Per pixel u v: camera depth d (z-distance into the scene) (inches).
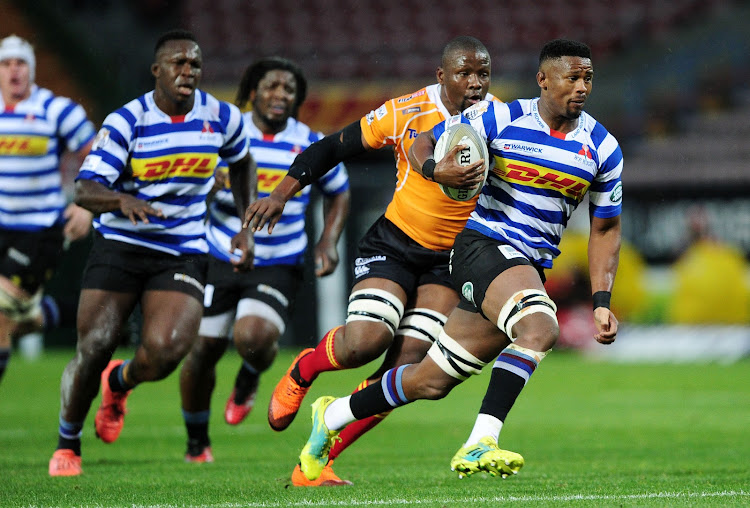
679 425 1354.6
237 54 3211.1
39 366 2220.7
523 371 646.5
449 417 1467.8
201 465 949.2
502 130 685.9
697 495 698.8
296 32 3250.5
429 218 792.9
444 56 800.9
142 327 877.2
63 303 1803.6
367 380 811.4
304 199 1082.1
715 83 3112.7
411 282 805.9
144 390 1895.9
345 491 735.7
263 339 1034.1
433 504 655.1
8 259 1268.5
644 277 2566.4
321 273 1065.5
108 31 3014.3
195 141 869.2
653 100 3070.9
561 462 973.2
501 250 686.5
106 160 837.8
